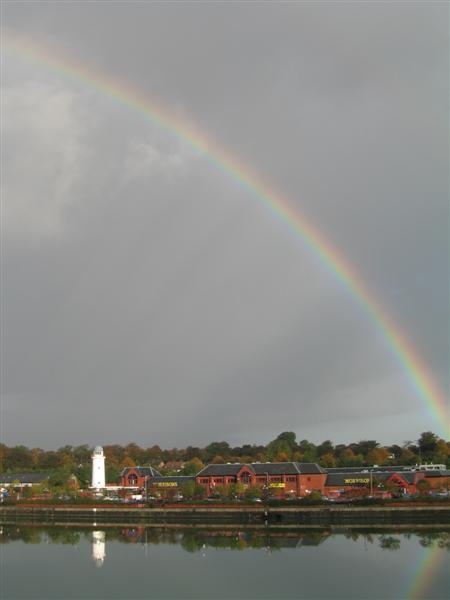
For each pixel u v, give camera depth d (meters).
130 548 166.12
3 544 178.88
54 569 139.25
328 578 123.75
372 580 121.19
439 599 106.75
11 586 123.00
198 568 136.38
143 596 113.00
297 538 175.75
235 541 173.88
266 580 123.69
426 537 171.00
